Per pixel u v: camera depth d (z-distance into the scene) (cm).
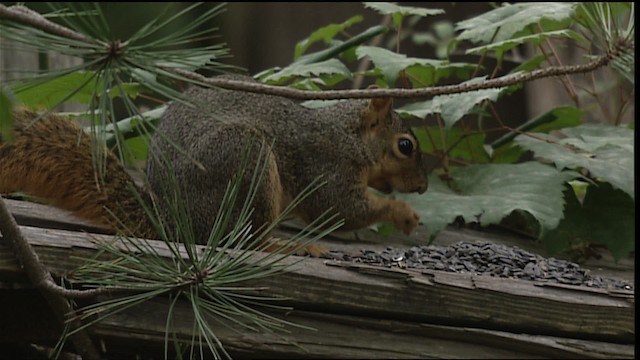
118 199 662
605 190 923
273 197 730
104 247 533
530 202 870
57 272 549
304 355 564
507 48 973
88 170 653
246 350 560
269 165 728
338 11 1619
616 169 888
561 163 883
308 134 824
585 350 576
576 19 929
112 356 616
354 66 1430
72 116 854
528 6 998
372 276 579
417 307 577
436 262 693
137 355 613
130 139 914
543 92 1351
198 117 740
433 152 1024
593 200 923
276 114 805
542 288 595
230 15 1658
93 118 473
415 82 1002
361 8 1600
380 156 862
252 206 714
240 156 716
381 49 973
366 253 731
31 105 844
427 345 574
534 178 900
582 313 588
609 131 964
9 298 576
